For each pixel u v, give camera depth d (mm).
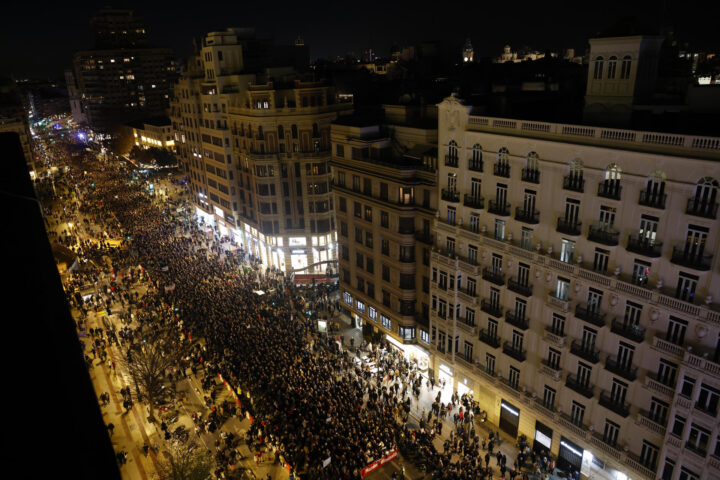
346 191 55594
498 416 43219
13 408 2955
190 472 36156
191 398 48531
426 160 46562
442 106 42031
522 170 36594
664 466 30562
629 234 30781
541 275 36719
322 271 77750
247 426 44250
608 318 32781
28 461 2705
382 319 55500
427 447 39812
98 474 2936
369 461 38031
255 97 72438
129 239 85938
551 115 39344
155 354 47375
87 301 65938
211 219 101062
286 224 76375
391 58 146375
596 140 31219
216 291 64125
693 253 28031
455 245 43969
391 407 44969
